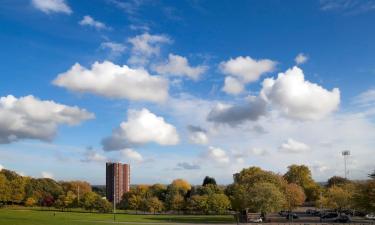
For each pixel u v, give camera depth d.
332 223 129.25
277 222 138.75
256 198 148.88
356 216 171.00
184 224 131.75
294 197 168.50
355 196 128.38
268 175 175.62
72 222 124.75
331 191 190.50
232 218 166.25
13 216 146.75
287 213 176.00
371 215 156.38
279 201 150.50
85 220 145.75
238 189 164.00
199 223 137.50
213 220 154.62
